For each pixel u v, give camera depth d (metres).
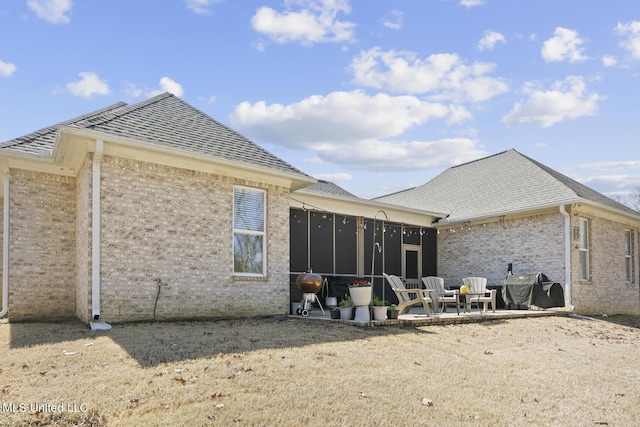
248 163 10.69
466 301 12.79
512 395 6.27
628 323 14.16
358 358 7.23
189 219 10.07
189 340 7.56
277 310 11.41
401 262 16.95
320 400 5.42
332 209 14.73
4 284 9.98
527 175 17.33
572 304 14.40
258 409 5.04
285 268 11.67
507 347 9.10
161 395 5.20
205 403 5.07
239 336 8.09
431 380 6.54
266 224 11.48
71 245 10.71
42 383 5.45
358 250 15.55
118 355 6.54
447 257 17.95
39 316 10.22
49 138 10.85
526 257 15.62
